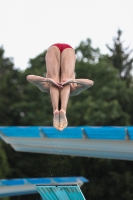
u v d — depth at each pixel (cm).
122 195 3666
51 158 4125
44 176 4256
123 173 3866
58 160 4069
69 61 1444
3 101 4925
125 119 4016
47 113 4584
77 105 4162
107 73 4456
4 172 4106
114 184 3738
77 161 3962
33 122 4662
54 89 1379
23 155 4400
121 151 2209
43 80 1374
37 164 4241
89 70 4484
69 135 2347
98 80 4469
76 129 2277
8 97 5119
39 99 4784
